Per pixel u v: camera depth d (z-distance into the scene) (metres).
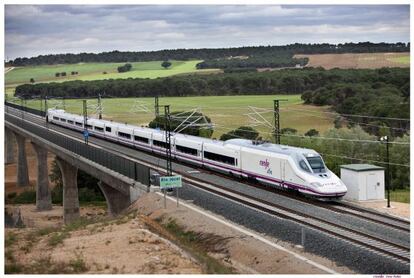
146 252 33.59
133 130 78.94
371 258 29.44
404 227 35.50
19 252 35.88
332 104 103.00
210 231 36.88
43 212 89.88
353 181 45.97
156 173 56.38
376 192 46.16
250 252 32.12
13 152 135.62
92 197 95.56
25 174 111.44
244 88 130.38
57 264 31.72
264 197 45.09
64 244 37.34
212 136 102.50
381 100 93.38
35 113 141.75
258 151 50.09
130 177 54.03
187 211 42.09
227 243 34.22
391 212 41.59
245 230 36.28
